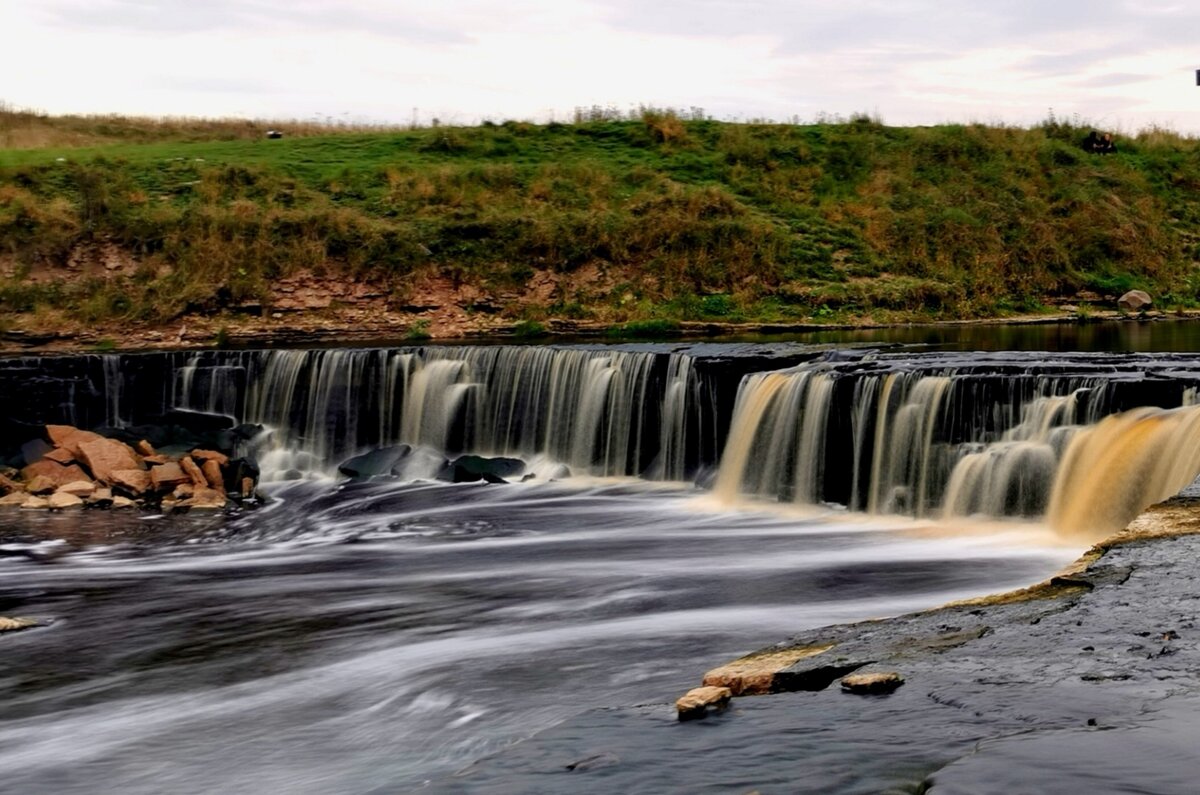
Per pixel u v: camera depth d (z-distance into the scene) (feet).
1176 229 144.56
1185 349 84.53
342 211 123.65
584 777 18.30
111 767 28.89
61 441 80.79
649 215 126.21
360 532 64.49
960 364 66.69
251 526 68.03
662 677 32.07
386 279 116.88
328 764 28.14
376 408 84.58
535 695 31.42
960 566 46.52
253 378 86.17
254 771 28.02
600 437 77.30
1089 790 16.07
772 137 153.79
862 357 73.31
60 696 35.45
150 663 38.83
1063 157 153.99
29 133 166.91
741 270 120.47
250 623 43.42
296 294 114.52
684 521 62.34
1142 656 22.24
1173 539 31.68
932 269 125.80
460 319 112.98
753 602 41.24
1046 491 55.06
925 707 20.20
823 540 54.90
